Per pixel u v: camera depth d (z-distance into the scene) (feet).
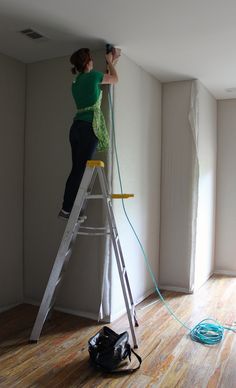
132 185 11.74
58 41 10.08
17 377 7.61
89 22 8.93
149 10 8.27
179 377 7.70
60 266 9.14
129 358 8.33
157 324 10.52
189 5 8.03
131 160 11.63
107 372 7.81
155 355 8.63
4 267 11.43
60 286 10.64
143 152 12.46
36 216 11.81
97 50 10.60
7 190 11.42
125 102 11.14
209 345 9.21
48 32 9.52
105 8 8.21
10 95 11.39
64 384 7.39
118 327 10.22
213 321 10.80
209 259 16.03
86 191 8.80
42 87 11.60
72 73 10.06
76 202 8.88
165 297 13.10
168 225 13.99
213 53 10.93
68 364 8.16
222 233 16.79
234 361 8.41
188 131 13.56
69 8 8.23
